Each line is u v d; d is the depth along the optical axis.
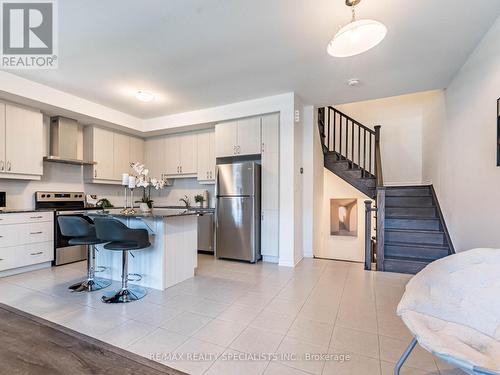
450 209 3.64
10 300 2.64
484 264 1.42
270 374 1.60
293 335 2.03
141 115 5.08
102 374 1.16
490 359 1.06
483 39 2.57
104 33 2.48
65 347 1.37
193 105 4.49
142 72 3.29
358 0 2.01
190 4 2.09
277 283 3.22
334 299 2.73
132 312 2.39
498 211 2.42
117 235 2.62
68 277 3.37
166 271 3.02
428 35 2.50
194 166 5.30
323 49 2.74
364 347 1.88
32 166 3.89
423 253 3.76
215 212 4.57
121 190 5.63
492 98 2.47
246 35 2.51
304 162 4.55
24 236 3.55
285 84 3.64
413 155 5.55
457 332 1.25
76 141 4.52
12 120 3.66
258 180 4.31
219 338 1.98
